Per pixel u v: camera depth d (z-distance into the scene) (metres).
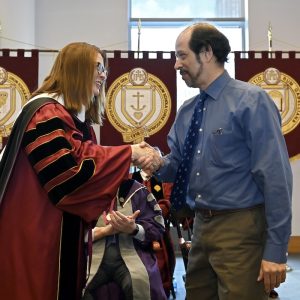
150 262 2.68
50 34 6.50
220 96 1.85
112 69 4.80
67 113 1.77
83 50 1.85
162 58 4.82
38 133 1.69
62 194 1.66
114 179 1.75
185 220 3.60
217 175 1.80
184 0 6.84
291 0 6.57
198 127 1.91
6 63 4.80
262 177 1.70
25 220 1.71
